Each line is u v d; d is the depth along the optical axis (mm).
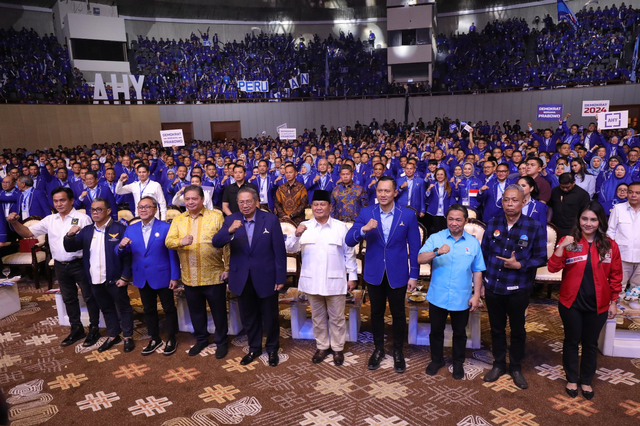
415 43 23719
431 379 3676
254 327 4105
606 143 11031
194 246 4027
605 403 3258
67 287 4453
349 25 28203
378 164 7016
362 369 3883
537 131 16812
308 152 13734
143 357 4207
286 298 4531
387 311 5234
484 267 3574
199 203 4031
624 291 4348
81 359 4184
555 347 4168
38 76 20125
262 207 6574
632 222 4504
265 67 24984
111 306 4395
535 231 3402
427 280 5113
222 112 22312
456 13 26828
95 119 19562
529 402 3301
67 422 3199
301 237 3938
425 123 21969
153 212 4180
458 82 22375
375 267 3785
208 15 26562
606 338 3945
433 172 7012
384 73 24719
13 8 22172
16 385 3723
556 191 5727
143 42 24656
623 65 20953
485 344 4320
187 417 3223
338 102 22578
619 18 22016
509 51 23734
